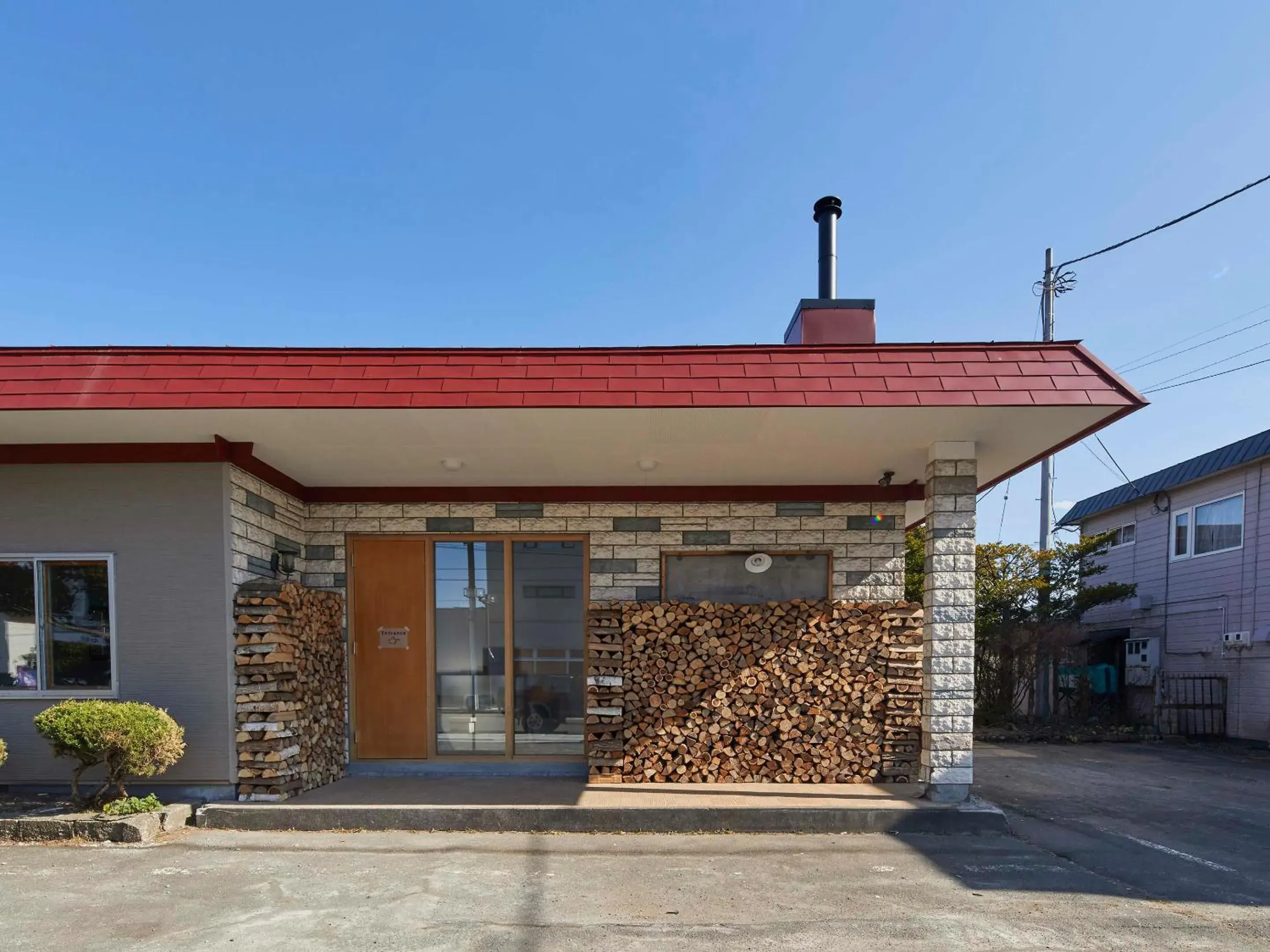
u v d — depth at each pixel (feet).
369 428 18.15
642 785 21.66
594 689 22.22
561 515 24.30
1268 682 39.81
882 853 17.26
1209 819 21.80
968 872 16.08
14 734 19.29
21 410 16.31
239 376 16.76
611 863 16.42
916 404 16.66
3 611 19.49
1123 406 16.83
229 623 19.26
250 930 12.82
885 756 22.04
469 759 23.80
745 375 17.01
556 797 20.01
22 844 17.11
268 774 19.07
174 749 17.90
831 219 28.30
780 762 22.13
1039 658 43.73
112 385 16.53
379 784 21.84
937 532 19.88
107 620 19.43
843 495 24.31
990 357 17.43
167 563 19.34
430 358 17.19
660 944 12.47
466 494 24.34
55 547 19.39
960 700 19.85
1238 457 41.83
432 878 15.38
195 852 16.79
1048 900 14.61
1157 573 49.65
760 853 17.17
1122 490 53.01
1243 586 42.19
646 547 24.22
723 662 22.57
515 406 16.44
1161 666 48.49
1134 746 38.86
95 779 19.38
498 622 24.26
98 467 19.53
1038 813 22.13
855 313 25.54
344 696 23.63
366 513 24.31
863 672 22.56
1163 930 13.25
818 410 16.99
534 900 14.25
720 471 22.80
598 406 16.52
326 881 15.12
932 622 19.98
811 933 12.94
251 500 20.70
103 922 13.10
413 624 24.07
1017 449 20.95
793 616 22.80
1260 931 13.26
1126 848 18.40
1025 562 46.60
